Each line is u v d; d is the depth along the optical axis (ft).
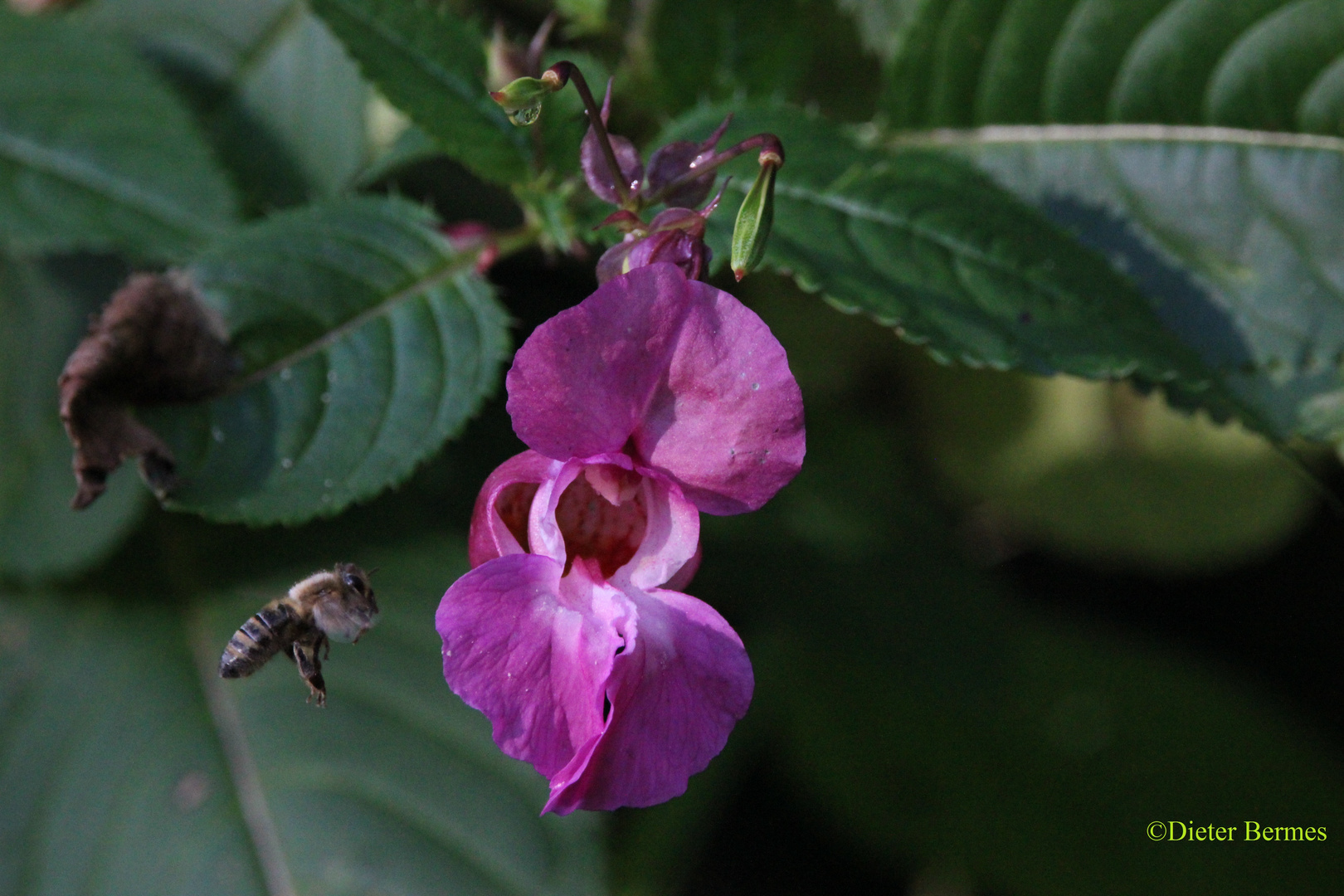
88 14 1.26
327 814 1.21
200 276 1.09
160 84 1.21
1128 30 1.13
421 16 1.11
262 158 1.24
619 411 0.99
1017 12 1.14
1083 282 1.10
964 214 1.11
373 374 1.09
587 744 0.97
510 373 0.98
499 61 1.10
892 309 1.08
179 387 1.08
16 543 1.24
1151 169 1.15
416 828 1.20
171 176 1.20
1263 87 1.13
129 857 1.21
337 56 1.23
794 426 0.99
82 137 1.20
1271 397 1.13
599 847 1.20
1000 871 1.51
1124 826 1.50
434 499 1.29
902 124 1.17
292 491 1.08
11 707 1.24
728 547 1.36
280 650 1.03
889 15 1.20
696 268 1.00
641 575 1.00
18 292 1.26
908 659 1.36
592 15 1.19
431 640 1.24
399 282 1.11
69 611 1.25
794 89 1.22
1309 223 1.13
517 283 1.36
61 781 1.22
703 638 0.99
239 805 1.21
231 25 1.25
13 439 1.25
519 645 0.98
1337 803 1.53
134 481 1.24
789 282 1.45
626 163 1.03
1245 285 1.14
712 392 0.99
